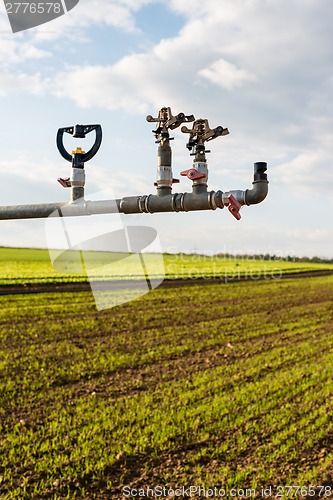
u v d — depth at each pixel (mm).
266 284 22156
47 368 10992
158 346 13164
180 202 3146
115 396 9953
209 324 15711
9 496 6473
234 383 11031
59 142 3439
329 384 11312
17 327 13117
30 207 3484
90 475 7141
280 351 13812
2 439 7953
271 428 8828
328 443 8359
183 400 9898
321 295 21641
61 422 8695
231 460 7699
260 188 2998
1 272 17469
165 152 3186
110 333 13742
